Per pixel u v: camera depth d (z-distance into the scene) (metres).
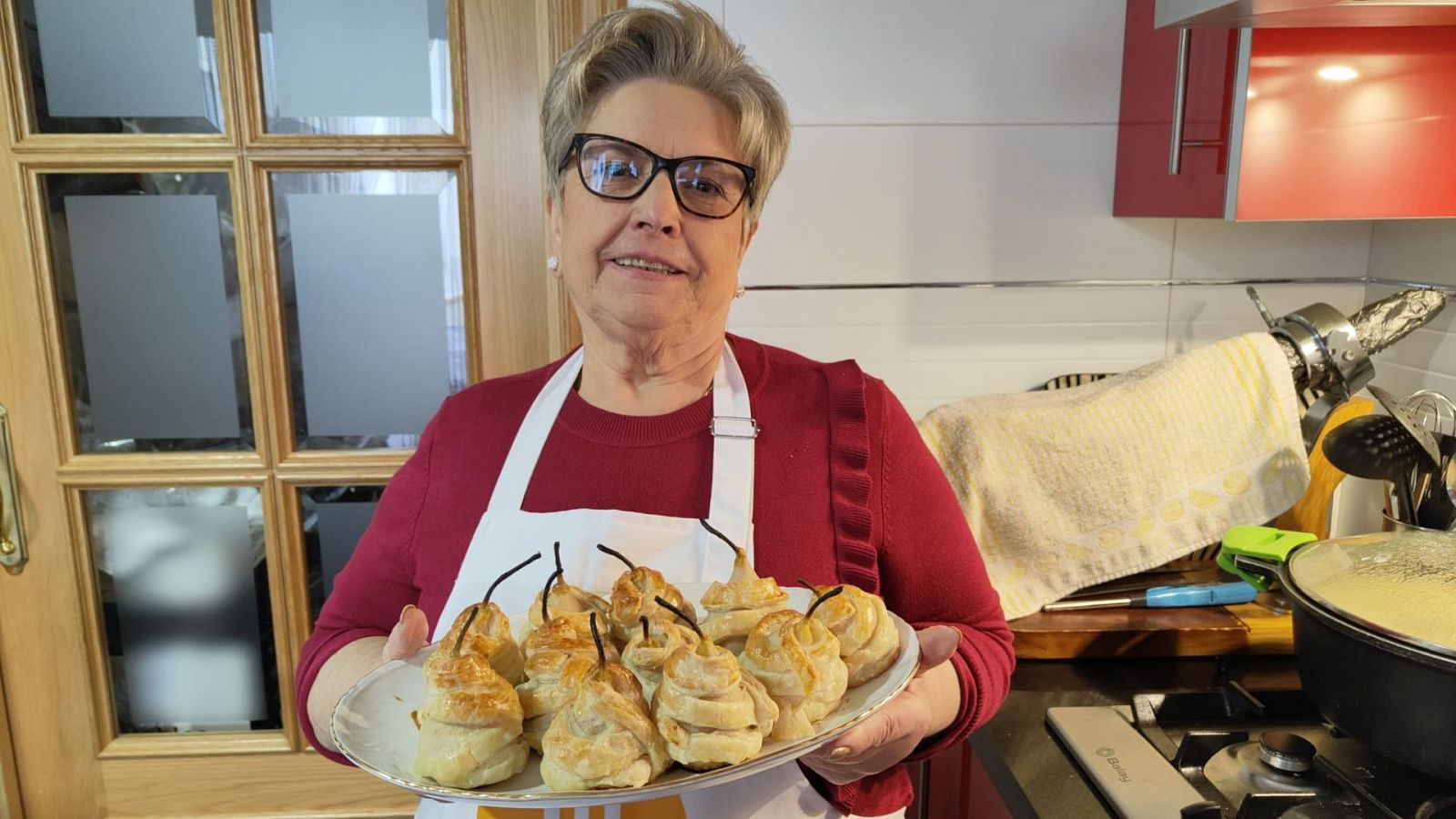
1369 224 1.40
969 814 1.06
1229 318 1.42
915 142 1.35
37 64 1.30
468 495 0.86
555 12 1.30
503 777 0.57
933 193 1.36
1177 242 1.39
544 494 0.82
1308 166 1.08
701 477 0.82
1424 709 0.74
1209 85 1.12
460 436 0.89
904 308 1.39
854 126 1.34
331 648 0.86
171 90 1.31
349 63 1.33
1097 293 1.40
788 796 0.75
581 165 0.75
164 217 1.35
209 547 1.46
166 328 1.39
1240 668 1.10
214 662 1.50
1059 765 0.91
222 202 1.35
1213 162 1.12
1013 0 1.31
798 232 1.37
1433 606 0.78
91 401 1.40
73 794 1.51
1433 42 1.05
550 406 0.86
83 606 1.45
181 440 1.42
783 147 0.81
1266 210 1.09
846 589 0.68
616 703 0.56
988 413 1.21
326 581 1.48
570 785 0.54
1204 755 0.90
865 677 0.66
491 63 1.33
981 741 0.98
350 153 1.34
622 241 0.74
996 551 1.21
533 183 1.36
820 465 0.83
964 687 0.77
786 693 0.60
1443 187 1.09
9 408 1.38
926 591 0.85
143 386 1.40
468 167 1.35
